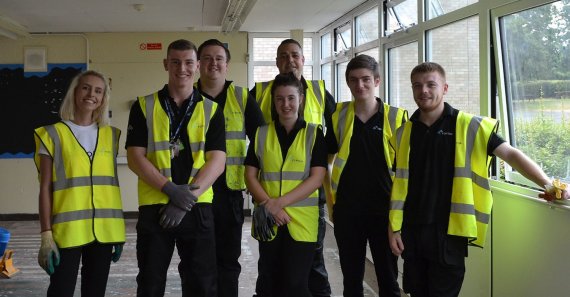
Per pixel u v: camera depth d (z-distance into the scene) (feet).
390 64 16.88
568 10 7.96
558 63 8.32
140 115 8.28
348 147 9.18
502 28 9.85
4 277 15.28
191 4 18.88
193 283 8.21
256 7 19.25
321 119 10.60
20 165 25.08
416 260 8.09
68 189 8.41
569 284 7.43
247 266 16.29
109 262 8.70
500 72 9.89
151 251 7.99
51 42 25.09
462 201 7.65
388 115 9.25
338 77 23.38
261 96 10.82
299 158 8.95
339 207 9.25
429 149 7.92
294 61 10.52
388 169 9.07
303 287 8.89
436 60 13.28
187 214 8.04
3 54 24.88
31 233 22.18
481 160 7.72
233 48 25.75
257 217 8.75
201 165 8.21
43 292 14.05
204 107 8.42
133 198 25.58
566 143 8.27
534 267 8.27
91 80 8.64
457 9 11.48
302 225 8.88
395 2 15.90
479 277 10.18
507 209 9.14
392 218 8.13
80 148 8.57
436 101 7.88
